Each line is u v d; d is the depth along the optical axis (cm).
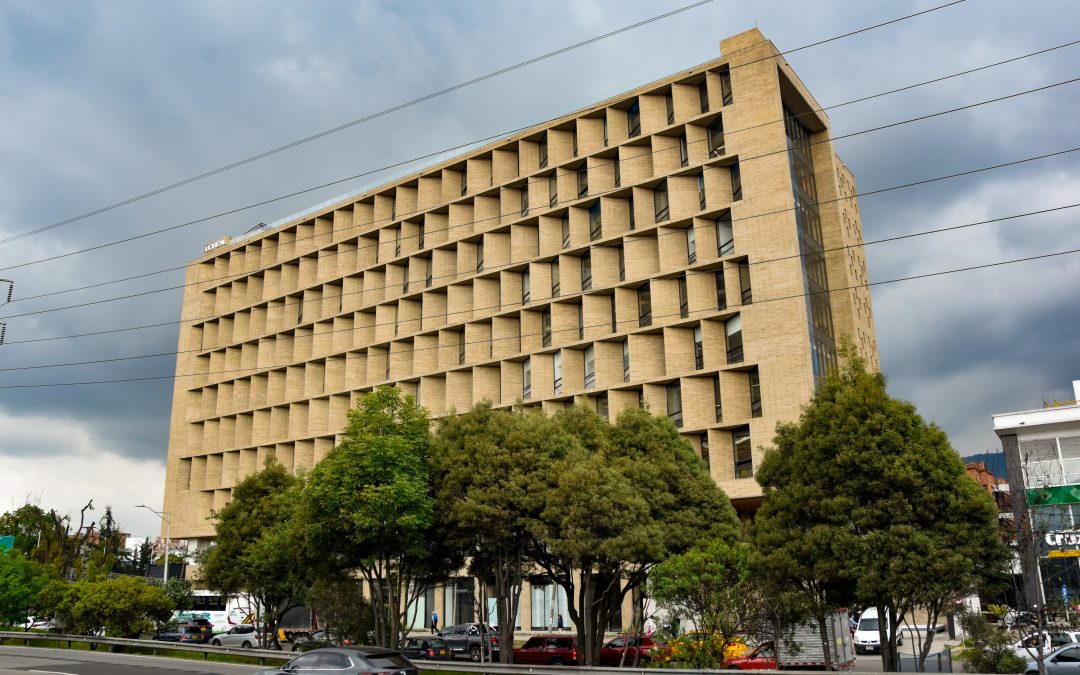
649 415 3231
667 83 5053
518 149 5944
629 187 5038
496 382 5588
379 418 2941
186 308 8212
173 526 7494
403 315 6219
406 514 2728
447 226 6225
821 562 2158
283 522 4009
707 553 2472
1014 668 2141
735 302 4478
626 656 3142
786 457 2462
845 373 2497
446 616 5622
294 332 7075
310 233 7294
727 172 4731
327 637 3684
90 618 4200
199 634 4981
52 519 7781
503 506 2753
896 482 2144
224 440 7344
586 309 5078
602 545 2584
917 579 2036
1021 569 2191
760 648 2755
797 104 4988
